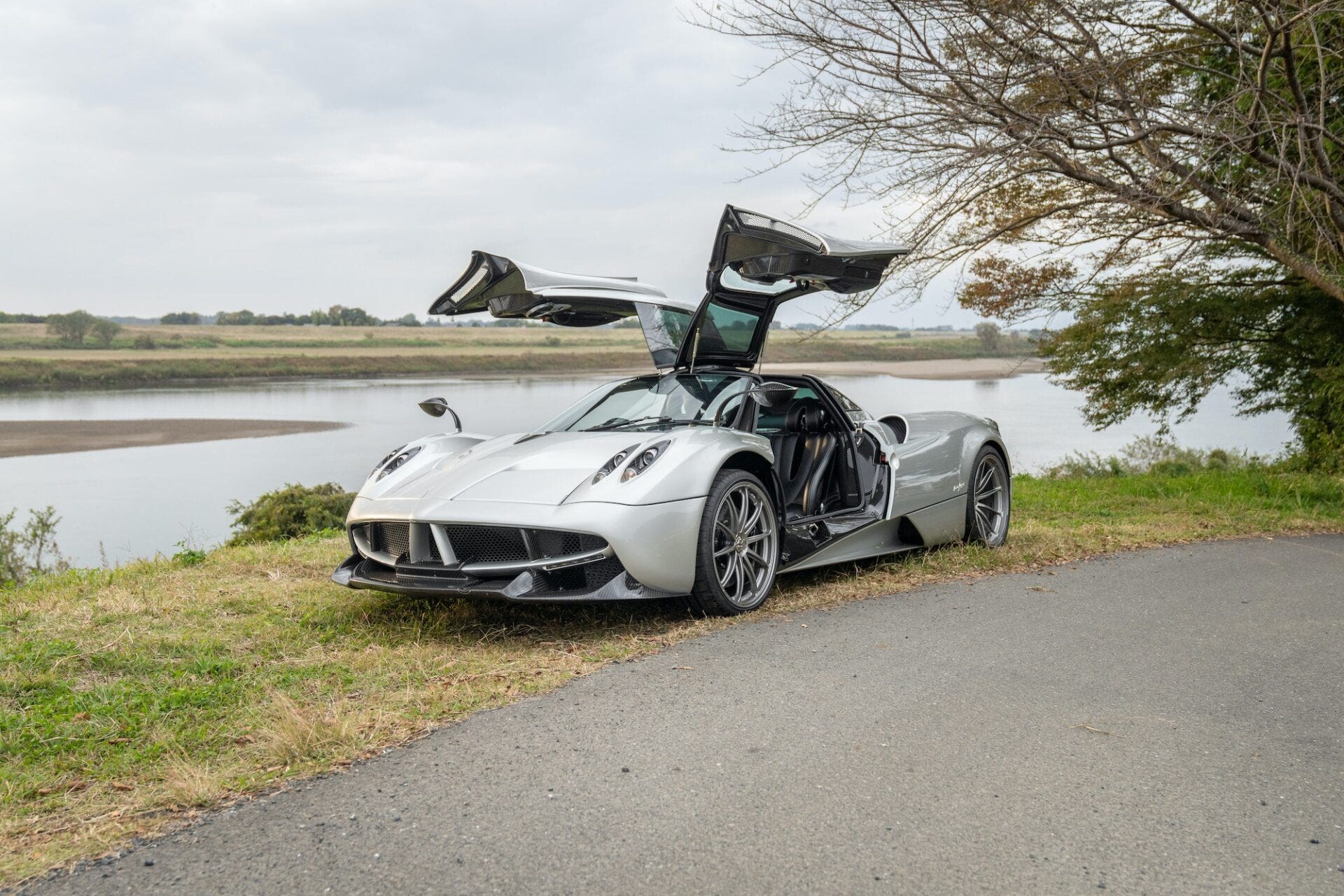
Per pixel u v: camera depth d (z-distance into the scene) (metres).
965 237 8.62
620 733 2.62
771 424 4.95
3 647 3.56
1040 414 34.41
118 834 2.07
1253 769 2.36
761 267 4.65
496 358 123.81
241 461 27.25
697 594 3.91
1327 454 11.02
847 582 4.75
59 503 20.08
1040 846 1.95
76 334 154.62
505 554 3.75
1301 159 6.75
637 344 169.50
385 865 1.90
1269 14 6.54
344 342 164.88
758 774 2.32
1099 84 6.81
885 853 1.91
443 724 2.73
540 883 1.81
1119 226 9.02
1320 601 4.37
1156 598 4.41
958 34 6.93
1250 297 11.05
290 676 3.24
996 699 2.90
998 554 5.45
